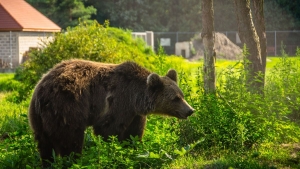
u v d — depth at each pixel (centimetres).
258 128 1371
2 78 3425
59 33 2344
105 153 1156
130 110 1245
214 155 1302
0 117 1888
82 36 2294
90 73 1235
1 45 5253
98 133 1238
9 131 1642
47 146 1193
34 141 1220
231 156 1259
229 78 1477
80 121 1193
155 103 1259
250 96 1438
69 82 1193
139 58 2573
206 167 1162
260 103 1418
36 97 1184
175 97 1266
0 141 1544
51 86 1179
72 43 2281
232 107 1396
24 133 1316
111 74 1252
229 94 1436
